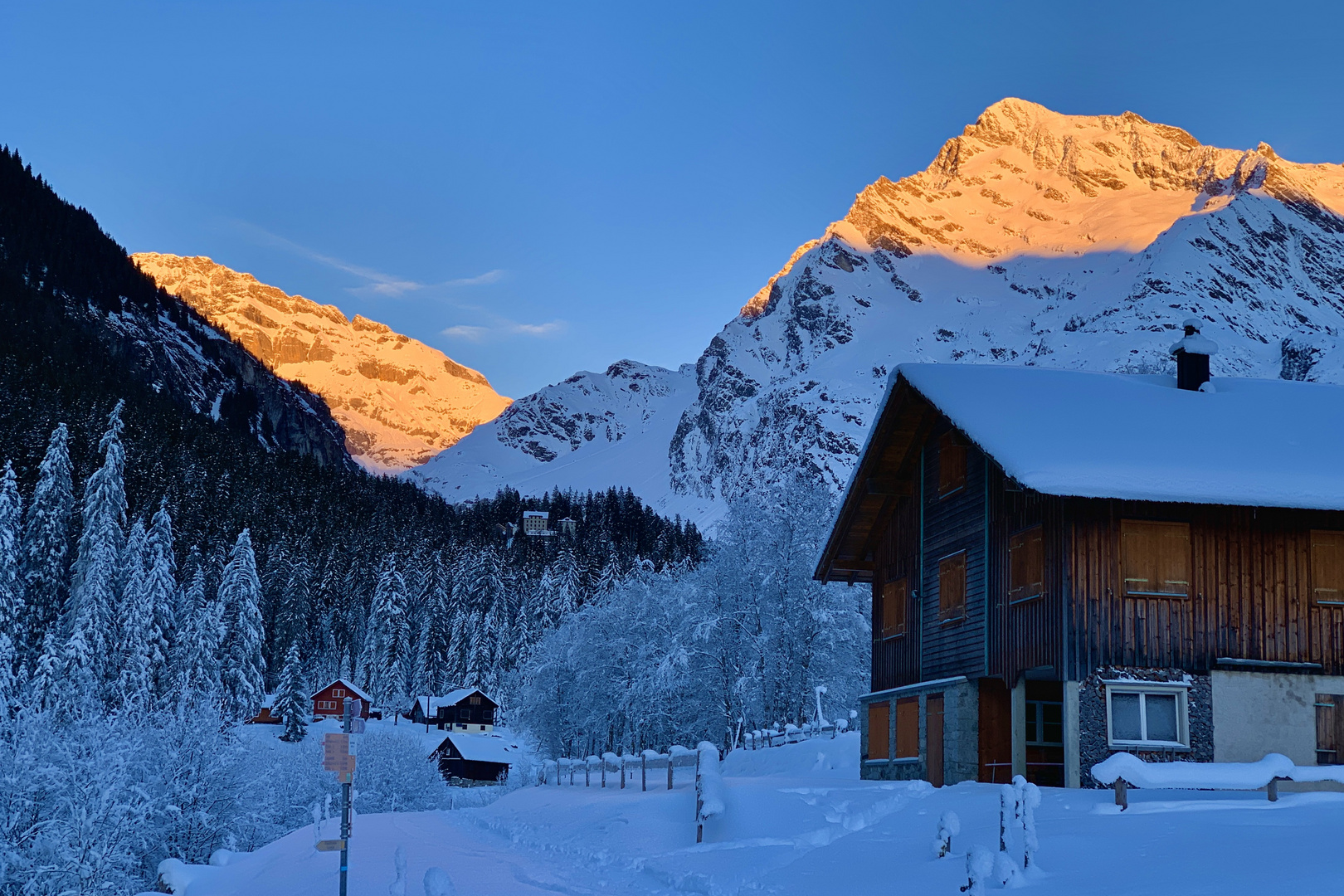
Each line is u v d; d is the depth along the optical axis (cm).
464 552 16288
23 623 6750
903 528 3259
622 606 7062
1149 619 2377
